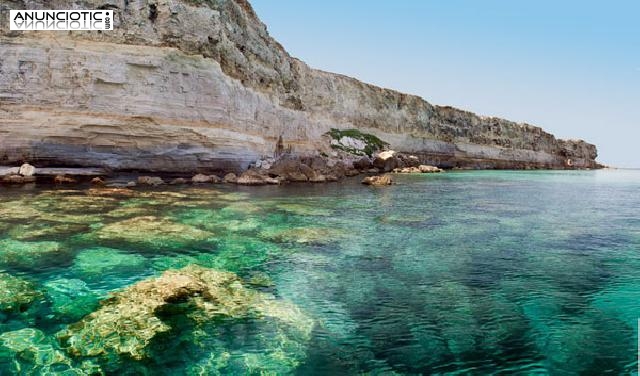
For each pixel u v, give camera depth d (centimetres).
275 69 4181
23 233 1224
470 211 2042
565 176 6238
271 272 1009
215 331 695
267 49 3972
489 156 8750
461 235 1477
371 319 768
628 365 627
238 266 1037
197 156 2647
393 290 916
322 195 2477
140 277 925
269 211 1819
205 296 832
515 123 9800
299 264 1081
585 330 740
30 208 1560
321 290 903
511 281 992
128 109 2344
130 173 2456
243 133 3031
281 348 652
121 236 1250
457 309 821
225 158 2794
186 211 1689
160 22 2573
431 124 7869
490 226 1659
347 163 4956
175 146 2519
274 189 2664
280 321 744
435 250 1260
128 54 2366
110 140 2314
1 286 839
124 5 2464
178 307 776
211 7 2961
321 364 613
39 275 912
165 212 1638
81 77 2239
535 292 922
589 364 630
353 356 638
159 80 2448
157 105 2436
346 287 927
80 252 1083
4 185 2058
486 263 1134
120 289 845
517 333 725
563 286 962
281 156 3719
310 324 739
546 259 1187
